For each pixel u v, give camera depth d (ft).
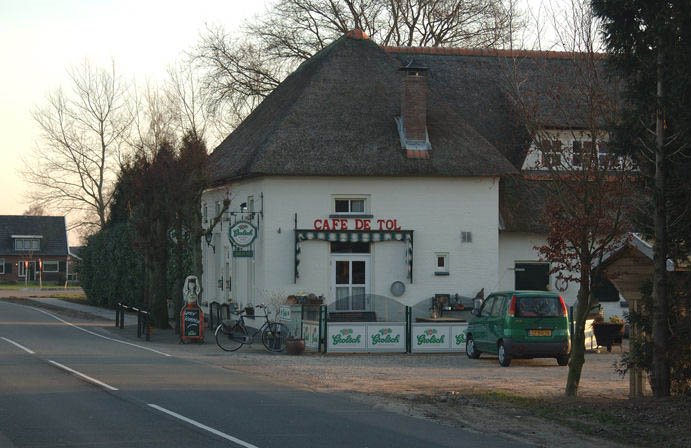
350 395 56.95
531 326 78.13
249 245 104.94
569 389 55.31
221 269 130.52
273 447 37.32
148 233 119.34
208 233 115.34
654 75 46.98
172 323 128.16
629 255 54.44
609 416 46.65
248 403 51.24
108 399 51.67
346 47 119.75
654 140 48.44
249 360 81.00
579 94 58.75
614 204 51.98
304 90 113.70
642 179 49.90
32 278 352.08
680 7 44.21
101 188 212.43
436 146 109.70
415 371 73.92
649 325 50.70
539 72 71.97
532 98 62.90
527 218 111.86
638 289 53.42
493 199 109.81
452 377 69.31
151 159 129.39
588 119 54.44
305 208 106.63
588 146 53.52
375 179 107.76
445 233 108.78
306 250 106.63
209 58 167.94
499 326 79.51
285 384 62.39
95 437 39.22
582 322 54.70
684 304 49.60
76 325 124.36
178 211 115.55
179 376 65.21
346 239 106.42
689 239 48.75
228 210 125.08
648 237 51.31
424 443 39.37
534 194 113.60
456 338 91.20
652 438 41.39
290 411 48.47
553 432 43.68
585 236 51.01
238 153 120.37
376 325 89.92
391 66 119.34
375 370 74.23
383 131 110.32
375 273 107.76
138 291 147.74
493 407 51.57
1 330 111.55
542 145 55.47
